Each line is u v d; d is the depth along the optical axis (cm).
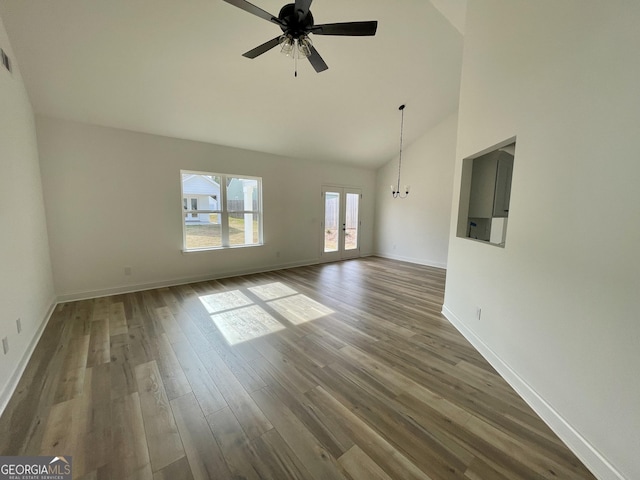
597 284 131
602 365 128
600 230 129
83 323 297
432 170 623
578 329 142
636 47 114
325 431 155
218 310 341
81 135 358
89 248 374
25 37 247
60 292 357
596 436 131
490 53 239
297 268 600
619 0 121
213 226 500
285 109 430
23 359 215
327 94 417
